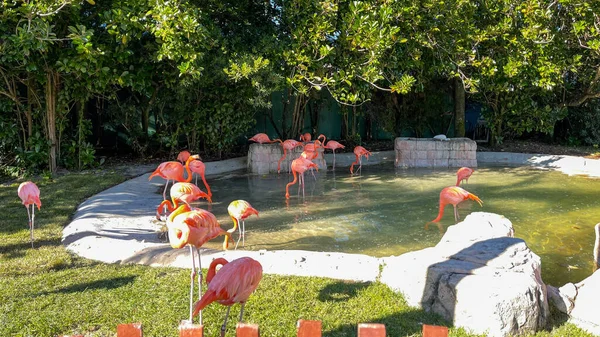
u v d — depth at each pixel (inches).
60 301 130.0
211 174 386.3
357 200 281.1
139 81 344.8
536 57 420.8
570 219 233.3
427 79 477.1
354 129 540.7
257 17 420.5
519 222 227.8
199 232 112.2
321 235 210.1
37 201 179.8
